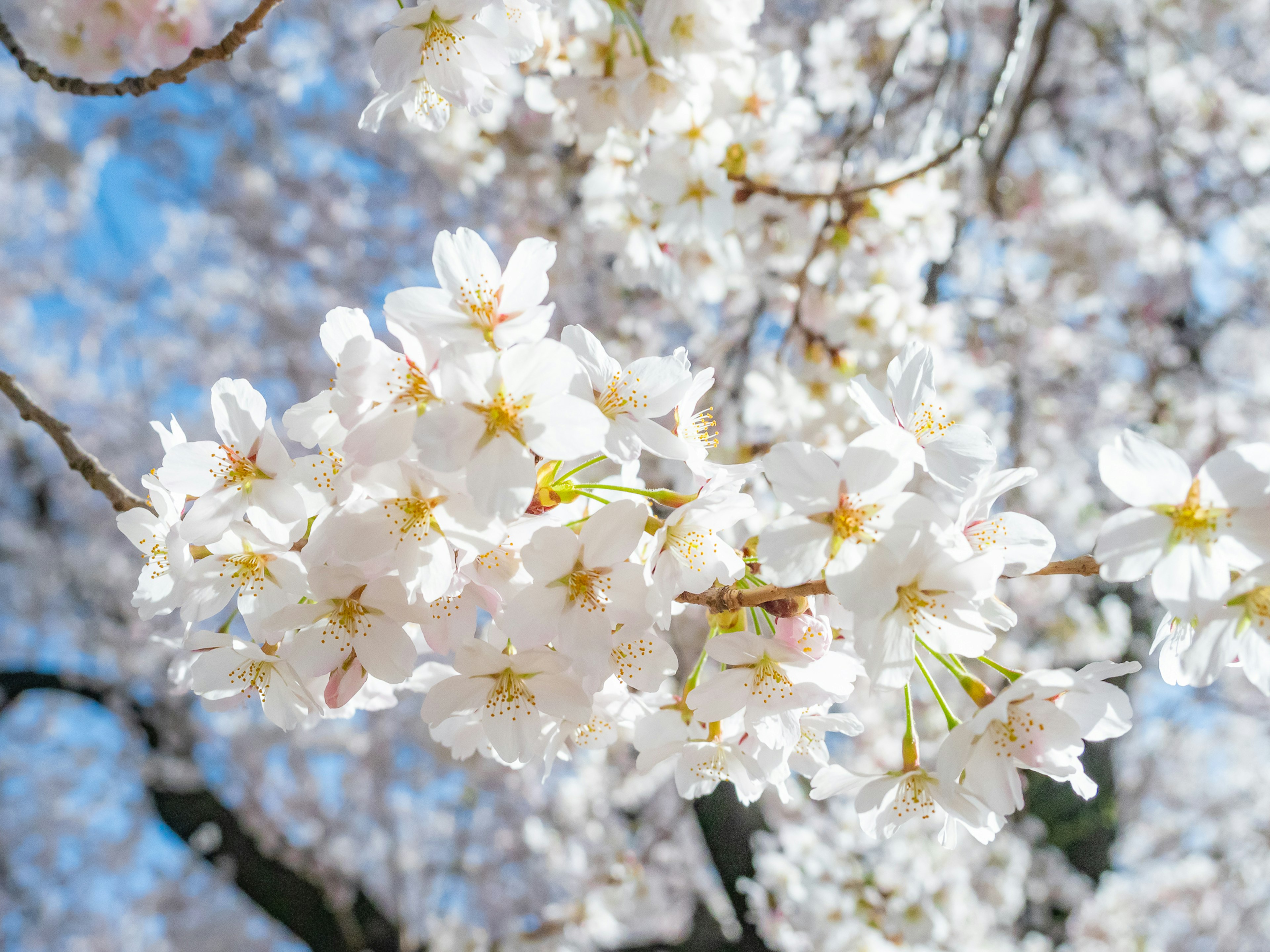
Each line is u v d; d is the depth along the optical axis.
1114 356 8.41
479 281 1.50
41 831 8.29
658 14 2.85
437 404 1.42
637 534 1.54
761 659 1.66
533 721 1.62
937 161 3.38
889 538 1.45
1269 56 8.54
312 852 6.93
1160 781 10.16
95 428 8.79
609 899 6.43
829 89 4.92
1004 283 7.64
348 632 1.57
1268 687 1.35
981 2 7.68
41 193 8.91
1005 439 7.27
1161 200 8.16
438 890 8.07
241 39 2.27
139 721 7.04
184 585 1.62
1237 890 9.09
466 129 5.00
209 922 8.40
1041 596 7.80
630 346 6.27
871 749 6.53
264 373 9.19
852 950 4.80
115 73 3.04
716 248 3.48
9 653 8.41
